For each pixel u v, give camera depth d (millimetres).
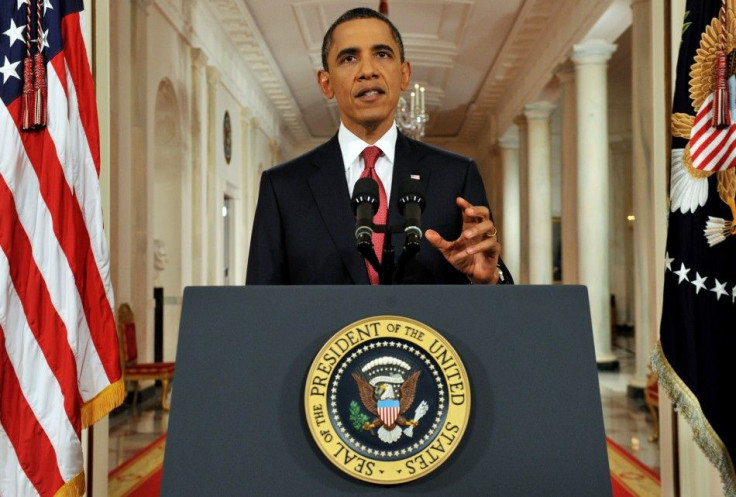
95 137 2959
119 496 4766
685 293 2795
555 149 20797
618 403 8547
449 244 1641
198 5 10883
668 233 2898
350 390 1307
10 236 2682
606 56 10469
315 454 1293
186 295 1381
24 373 2670
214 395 1322
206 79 11602
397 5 12016
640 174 8203
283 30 13172
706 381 2713
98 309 2900
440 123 20859
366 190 1653
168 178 10258
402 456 1273
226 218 14406
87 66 2984
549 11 11609
